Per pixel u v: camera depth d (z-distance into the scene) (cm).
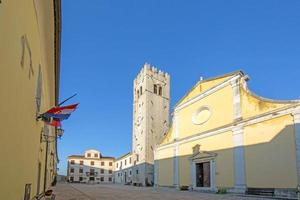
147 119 6159
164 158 4319
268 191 2581
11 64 421
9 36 393
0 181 419
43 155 1417
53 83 1520
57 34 1034
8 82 411
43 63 990
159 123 6344
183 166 3872
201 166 3581
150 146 6072
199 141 3628
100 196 2520
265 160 2669
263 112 2780
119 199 2230
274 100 2681
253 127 2859
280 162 2517
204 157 3469
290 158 2434
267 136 2689
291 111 2494
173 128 4219
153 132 6188
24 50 541
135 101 6875
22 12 488
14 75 454
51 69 1285
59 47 1145
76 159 10294
